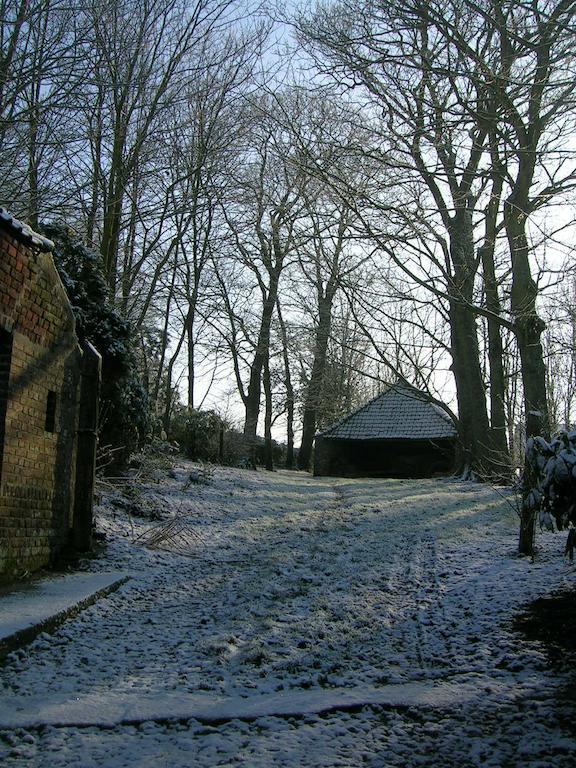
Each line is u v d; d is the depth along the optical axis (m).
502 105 11.02
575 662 5.91
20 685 5.83
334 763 4.29
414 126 12.39
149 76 18.05
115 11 16.03
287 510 16.92
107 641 7.20
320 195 25.69
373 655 6.66
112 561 10.81
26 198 14.16
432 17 10.80
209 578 10.20
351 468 32.00
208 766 4.28
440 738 4.64
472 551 11.14
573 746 4.35
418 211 12.91
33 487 9.67
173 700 5.47
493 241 16.11
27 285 9.12
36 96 14.48
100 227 19.75
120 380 14.95
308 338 33.47
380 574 9.92
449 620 7.54
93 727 4.97
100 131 16.86
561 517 6.64
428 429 30.78
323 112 25.59
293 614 8.12
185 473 19.34
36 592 8.49
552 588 8.31
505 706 5.08
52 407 10.33
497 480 18.81
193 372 31.86
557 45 10.23
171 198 21.03
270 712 5.15
